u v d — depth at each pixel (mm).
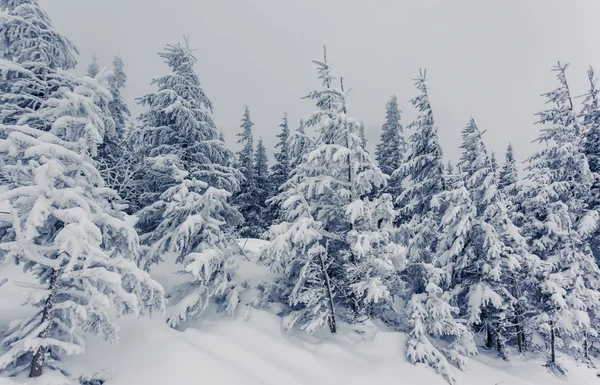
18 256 5801
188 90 13523
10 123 9961
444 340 13789
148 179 13906
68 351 5445
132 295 5980
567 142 16875
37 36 11641
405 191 17203
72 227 5215
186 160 13336
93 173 6625
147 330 8391
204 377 6957
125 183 15086
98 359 6973
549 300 14125
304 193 12953
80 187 6156
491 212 14172
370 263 11336
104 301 5523
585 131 18094
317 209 13234
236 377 7301
